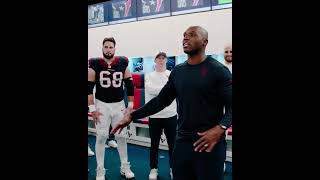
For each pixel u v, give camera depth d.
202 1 4.90
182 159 2.04
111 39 3.47
